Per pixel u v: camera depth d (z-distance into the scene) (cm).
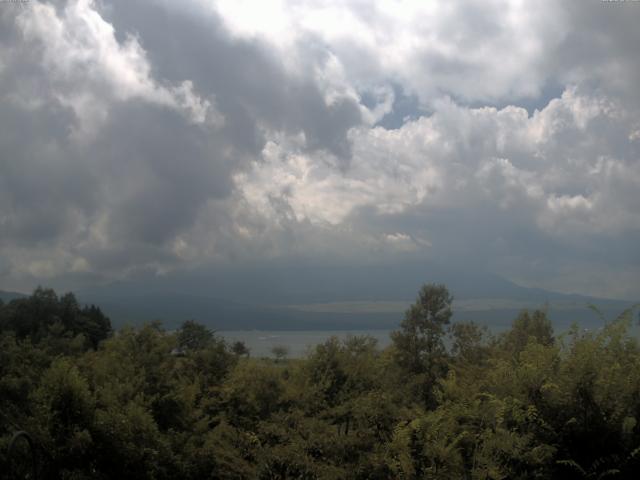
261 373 1270
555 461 591
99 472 947
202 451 1073
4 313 4059
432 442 647
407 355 1891
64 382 985
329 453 794
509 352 1162
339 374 1177
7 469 901
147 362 1320
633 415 592
